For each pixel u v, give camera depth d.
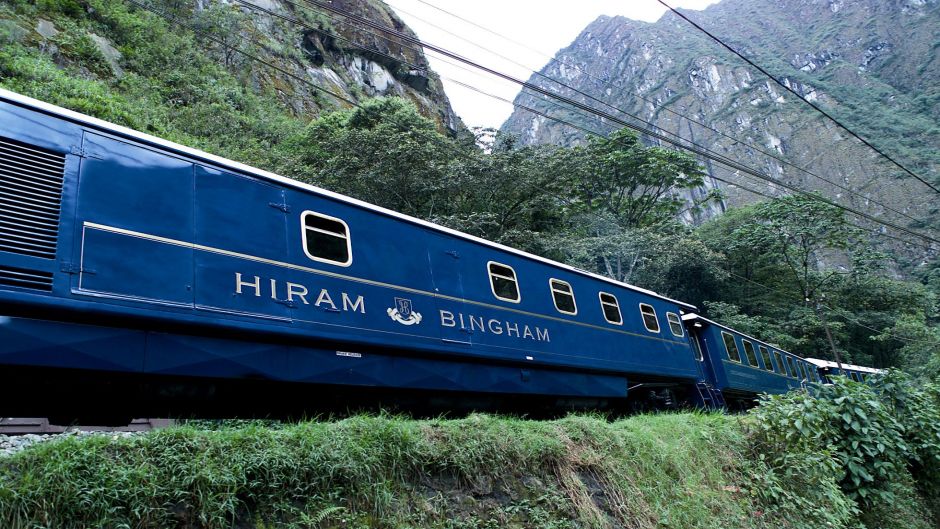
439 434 5.75
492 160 24.86
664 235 29.02
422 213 24.05
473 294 9.09
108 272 5.38
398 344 7.64
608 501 6.32
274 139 31.45
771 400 8.86
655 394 13.62
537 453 6.18
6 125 5.20
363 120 30.72
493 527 5.37
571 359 10.34
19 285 4.86
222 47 37.66
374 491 4.95
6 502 3.58
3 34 21.39
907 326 31.25
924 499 9.53
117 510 3.90
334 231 7.55
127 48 28.95
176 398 6.14
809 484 7.88
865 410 8.91
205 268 6.08
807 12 188.50
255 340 6.41
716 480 7.55
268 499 4.48
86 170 5.55
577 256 25.92
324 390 7.23
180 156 6.31
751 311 35.59
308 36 48.31
